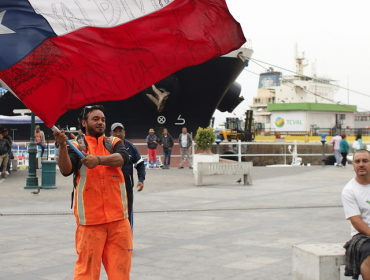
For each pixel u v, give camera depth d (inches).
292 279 211.3
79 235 178.9
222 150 1517.0
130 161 257.9
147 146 1015.6
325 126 3100.4
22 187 660.1
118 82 189.9
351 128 3011.8
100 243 177.5
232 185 681.6
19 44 178.2
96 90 186.2
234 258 272.7
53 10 181.9
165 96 1007.0
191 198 544.1
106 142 182.9
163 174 834.2
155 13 193.2
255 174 859.4
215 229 359.9
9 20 177.8
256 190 621.0
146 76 193.5
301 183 709.9
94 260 176.9
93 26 185.5
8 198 547.5
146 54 193.3
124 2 190.2
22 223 391.5
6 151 784.9
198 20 198.7
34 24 179.2
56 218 416.5
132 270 250.5
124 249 180.7
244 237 329.4
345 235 334.0
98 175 177.5
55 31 181.8
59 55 181.6
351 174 858.8
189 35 197.6
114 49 189.2
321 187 654.5
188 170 915.4
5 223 391.9
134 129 1093.8
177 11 195.9
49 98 180.4
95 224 176.1
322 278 188.5
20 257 279.1
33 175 648.4
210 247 300.5
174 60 197.0
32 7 179.0
